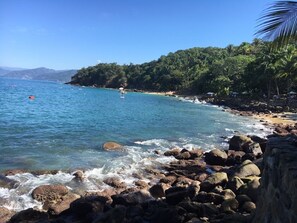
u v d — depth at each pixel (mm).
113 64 183500
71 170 15523
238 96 78750
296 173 5770
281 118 45469
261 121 41156
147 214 10312
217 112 52688
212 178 12664
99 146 21062
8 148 19125
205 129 32250
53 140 22219
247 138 21359
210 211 10062
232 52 145000
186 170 16688
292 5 8125
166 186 13328
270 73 64188
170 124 34406
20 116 34969
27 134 23969
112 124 31922
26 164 16125
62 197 12062
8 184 13102
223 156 18359
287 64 59000
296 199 5531
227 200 10445
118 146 20719
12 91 89688
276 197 6617
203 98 90625
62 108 47438
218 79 91438
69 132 25844
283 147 7203
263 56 70875
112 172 15758
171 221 9586
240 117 46031
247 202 10328
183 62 162750
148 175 15711
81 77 191375
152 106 59719
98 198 11086
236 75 91062
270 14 8250
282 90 73375
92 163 16984
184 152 19781
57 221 9664
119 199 11328
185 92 117938
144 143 23109
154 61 176250
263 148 20891
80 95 90312
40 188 12297
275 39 8336
